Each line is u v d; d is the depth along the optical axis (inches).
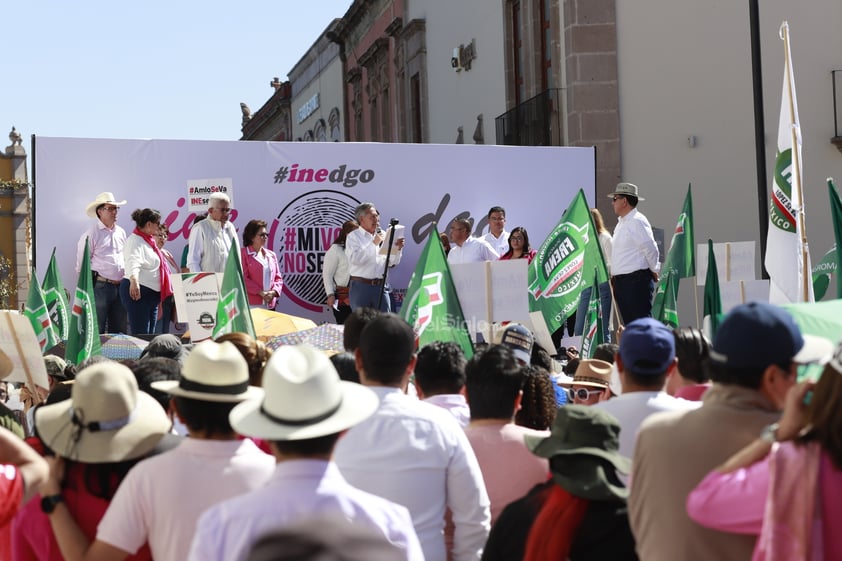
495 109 848.3
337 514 105.0
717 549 113.9
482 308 310.7
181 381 129.3
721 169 685.9
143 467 127.0
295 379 108.4
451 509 148.5
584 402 240.5
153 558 127.3
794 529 100.0
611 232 683.4
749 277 399.5
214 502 125.2
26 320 246.2
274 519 103.7
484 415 162.7
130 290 474.3
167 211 535.2
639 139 685.9
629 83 686.5
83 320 334.0
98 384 132.0
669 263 402.9
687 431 117.3
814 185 684.1
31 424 243.8
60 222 521.7
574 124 689.0
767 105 685.3
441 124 992.2
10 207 1854.1
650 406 155.0
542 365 286.4
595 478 126.9
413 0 1063.0
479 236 573.9
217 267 491.8
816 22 682.2
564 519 126.7
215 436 128.5
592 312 356.5
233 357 129.5
